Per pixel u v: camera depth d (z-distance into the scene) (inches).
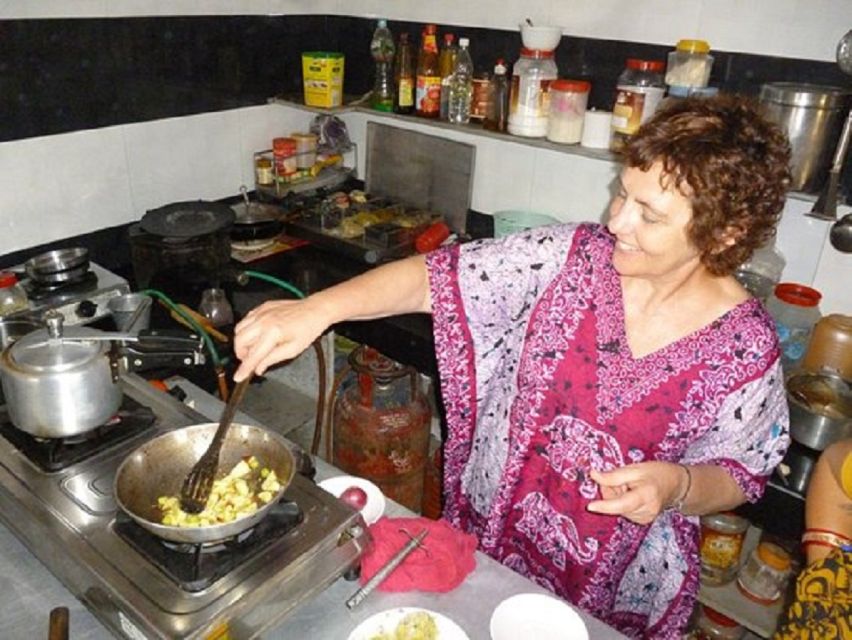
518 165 83.1
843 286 65.2
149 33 76.5
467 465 49.5
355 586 37.5
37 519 34.6
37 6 66.9
